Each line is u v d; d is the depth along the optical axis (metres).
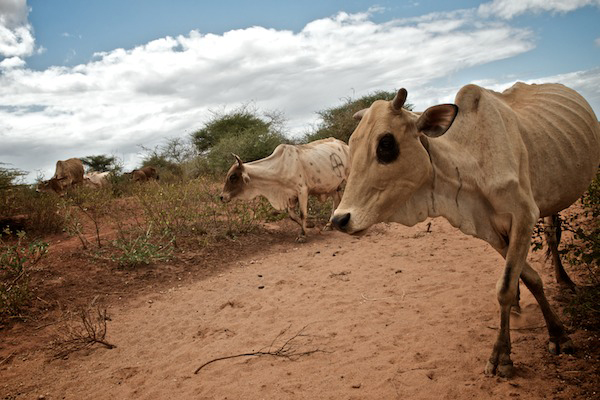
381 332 4.47
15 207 10.49
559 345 3.64
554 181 3.73
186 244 8.22
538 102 3.99
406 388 3.43
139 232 8.80
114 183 18.36
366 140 3.33
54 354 4.68
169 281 6.78
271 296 5.88
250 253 8.10
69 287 6.35
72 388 4.02
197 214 9.23
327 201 11.20
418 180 3.37
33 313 5.60
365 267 6.67
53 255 7.58
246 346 4.49
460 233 7.97
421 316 4.74
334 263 7.09
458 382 3.43
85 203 11.49
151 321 5.41
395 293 5.50
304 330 4.73
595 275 4.79
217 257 7.79
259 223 9.85
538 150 3.65
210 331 4.95
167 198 9.87
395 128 3.28
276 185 8.84
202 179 12.56
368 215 3.32
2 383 4.18
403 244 7.73
